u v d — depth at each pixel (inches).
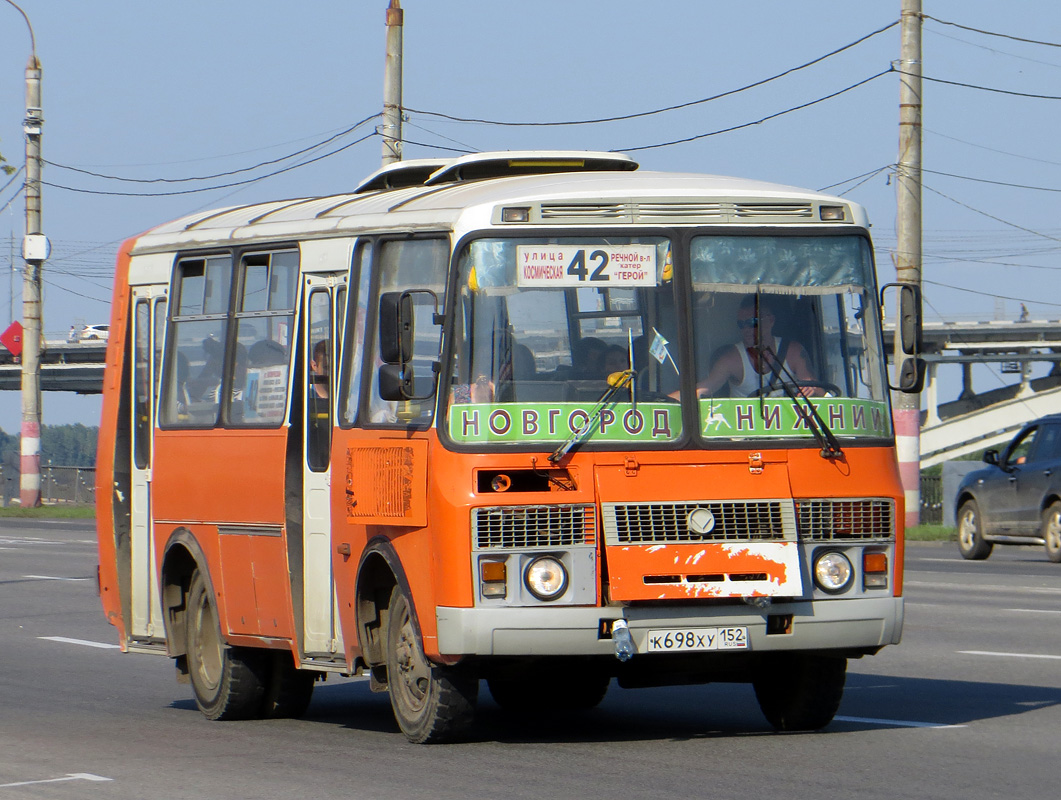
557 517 882.1
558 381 898.7
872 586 920.9
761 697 1007.6
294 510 1044.5
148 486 1216.8
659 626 880.3
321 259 1037.8
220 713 1120.8
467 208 917.2
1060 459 2482.8
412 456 916.6
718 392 912.9
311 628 1035.3
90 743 1014.4
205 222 1213.1
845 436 927.7
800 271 942.4
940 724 1016.2
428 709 935.0
